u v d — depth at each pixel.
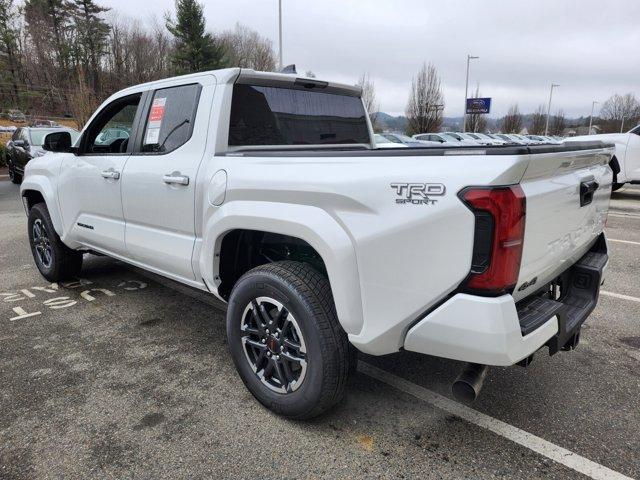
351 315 2.20
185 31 42.34
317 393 2.36
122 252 3.75
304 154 2.38
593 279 2.74
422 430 2.53
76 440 2.44
